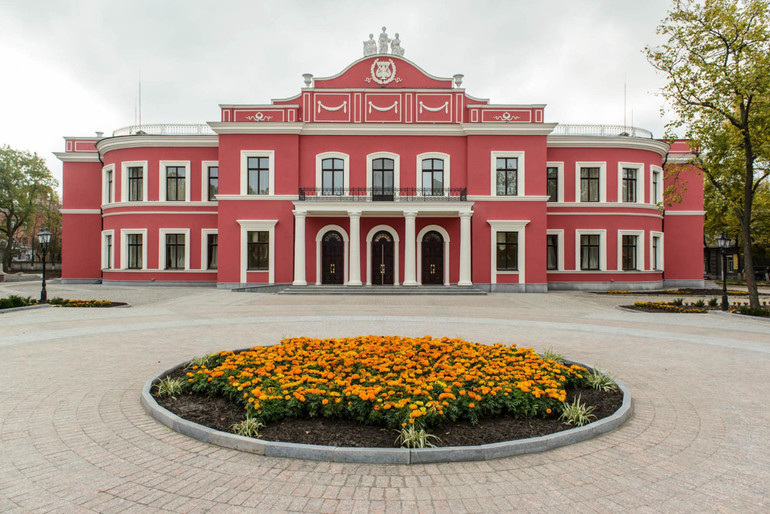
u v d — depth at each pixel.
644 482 4.12
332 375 6.28
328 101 26.86
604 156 28.53
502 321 14.34
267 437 4.86
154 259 28.83
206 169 29.05
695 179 30.30
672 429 5.41
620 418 5.50
